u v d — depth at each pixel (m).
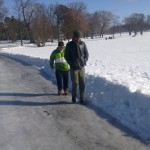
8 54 41.03
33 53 39.44
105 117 8.34
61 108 9.48
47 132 7.30
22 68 21.95
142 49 40.72
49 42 83.00
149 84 11.09
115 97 9.37
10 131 7.44
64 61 11.33
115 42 69.62
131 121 7.72
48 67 19.73
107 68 18.70
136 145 6.40
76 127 7.61
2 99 10.97
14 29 98.06
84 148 6.29
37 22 72.56
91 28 122.25
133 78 13.38
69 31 88.56
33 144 6.57
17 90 12.68
